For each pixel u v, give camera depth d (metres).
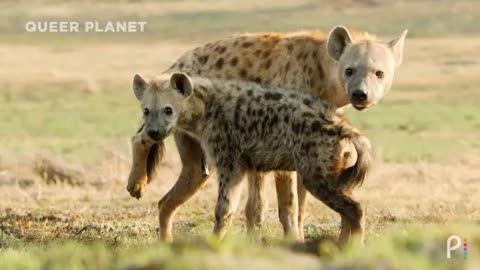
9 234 13.84
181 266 7.20
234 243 8.12
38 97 47.09
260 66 12.62
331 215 15.43
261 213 11.91
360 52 11.92
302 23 88.12
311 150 11.02
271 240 12.04
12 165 20.92
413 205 16.27
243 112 11.70
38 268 8.50
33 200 17.34
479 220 14.57
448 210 15.65
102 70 58.44
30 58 65.75
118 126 36.75
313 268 7.33
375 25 85.12
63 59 64.94
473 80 50.78
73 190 18.48
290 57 12.48
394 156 26.53
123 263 7.68
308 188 11.08
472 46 67.12
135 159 13.10
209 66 12.93
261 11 96.06
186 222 14.80
